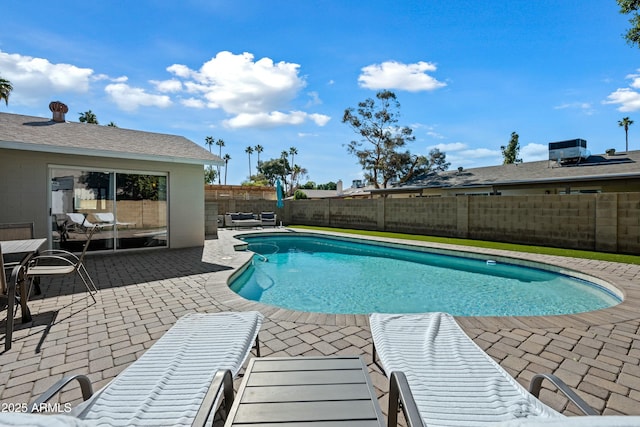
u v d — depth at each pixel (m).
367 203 16.12
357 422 1.48
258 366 2.01
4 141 6.69
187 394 1.76
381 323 2.84
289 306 5.89
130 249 8.84
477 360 2.17
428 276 8.01
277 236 14.39
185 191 9.78
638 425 0.94
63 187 7.84
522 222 10.41
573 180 13.32
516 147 35.62
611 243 8.55
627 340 3.34
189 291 5.19
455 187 18.23
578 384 2.55
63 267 4.65
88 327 3.71
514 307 5.71
